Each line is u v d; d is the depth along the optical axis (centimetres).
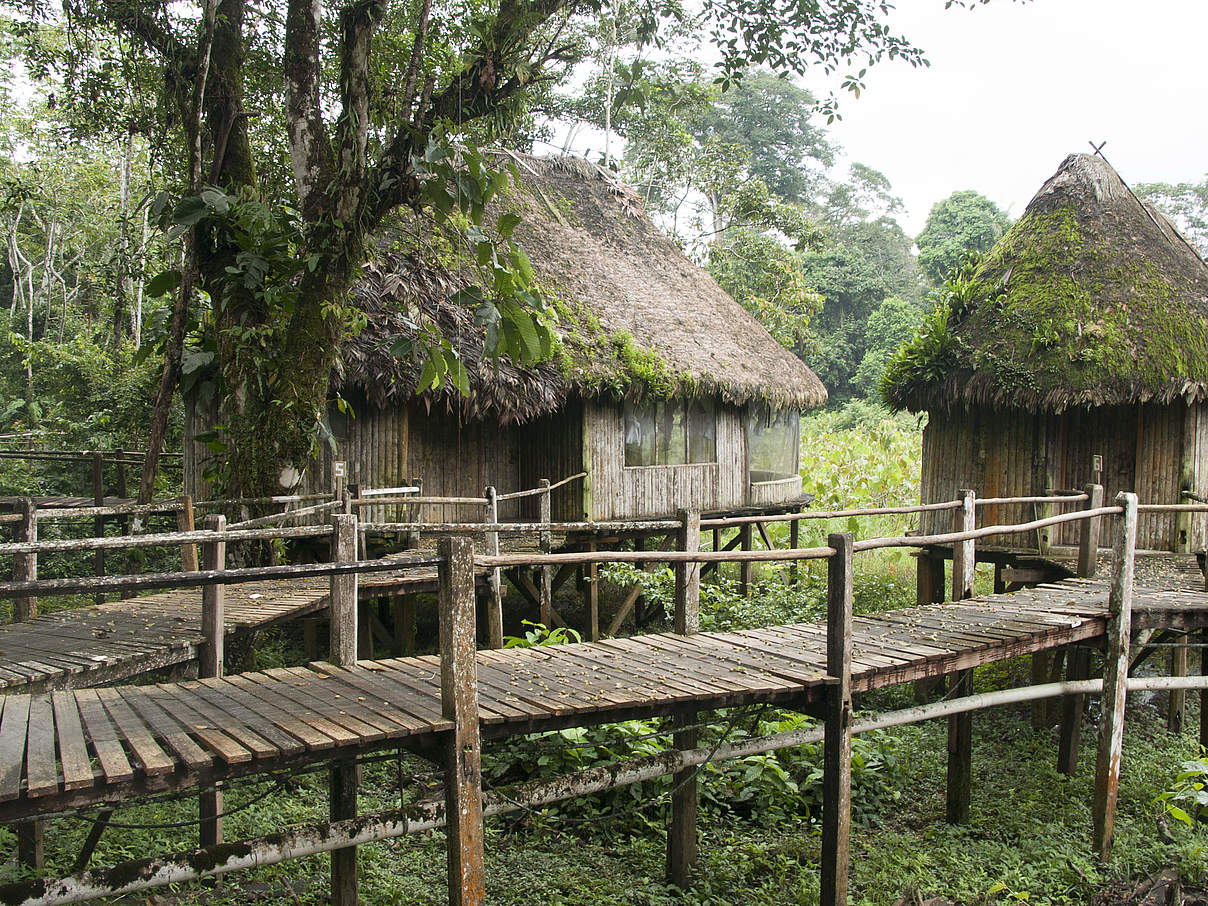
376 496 859
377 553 933
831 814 462
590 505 1040
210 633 522
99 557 1026
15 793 279
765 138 3503
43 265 2239
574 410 1047
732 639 552
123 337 1678
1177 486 893
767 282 2214
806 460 1795
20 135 1903
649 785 642
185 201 736
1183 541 889
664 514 1134
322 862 546
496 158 793
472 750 361
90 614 592
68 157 1950
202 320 869
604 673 462
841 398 3469
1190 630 683
